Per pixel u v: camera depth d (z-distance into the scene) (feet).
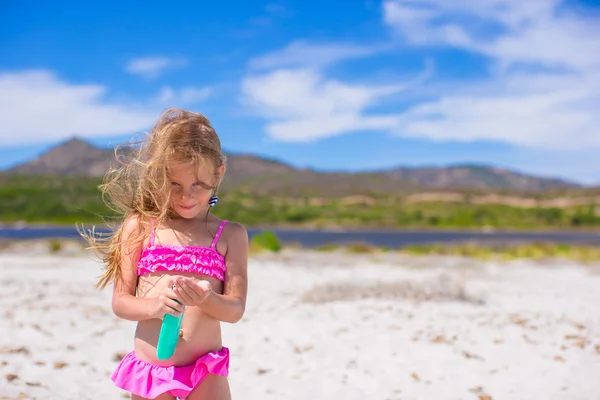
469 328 22.17
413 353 18.33
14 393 13.30
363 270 49.26
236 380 15.33
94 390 14.07
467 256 74.02
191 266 8.50
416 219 504.02
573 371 16.12
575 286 38.55
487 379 15.49
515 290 35.58
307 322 23.34
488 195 618.44
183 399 8.79
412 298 29.55
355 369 16.51
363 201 596.70
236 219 491.31
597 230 459.32
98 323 22.35
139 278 8.75
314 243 152.87
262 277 41.88
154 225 8.73
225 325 22.59
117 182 8.96
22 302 26.66
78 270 44.83
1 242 79.46
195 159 8.28
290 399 13.84
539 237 272.10
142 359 8.42
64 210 459.73
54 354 17.29
